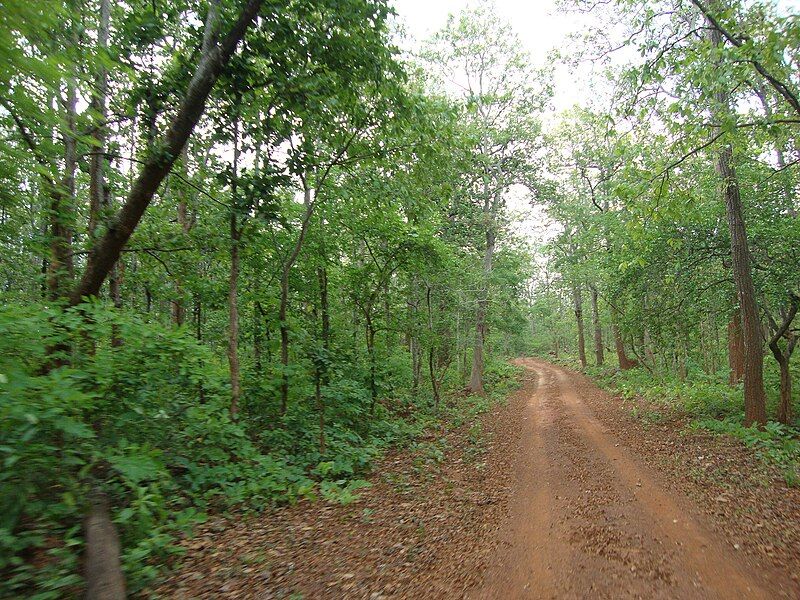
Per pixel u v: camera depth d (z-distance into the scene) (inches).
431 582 174.2
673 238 486.6
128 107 294.0
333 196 416.2
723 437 412.2
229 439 275.0
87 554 136.5
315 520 239.8
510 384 968.3
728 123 288.0
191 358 226.1
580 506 261.3
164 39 295.1
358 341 580.4
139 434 213.8
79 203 299.6
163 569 169.0
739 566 179.3
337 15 283.6
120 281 382.3
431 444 443.8
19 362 155.5
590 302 1413.6
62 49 189.6
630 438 442.3
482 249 917.2
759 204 477.4
